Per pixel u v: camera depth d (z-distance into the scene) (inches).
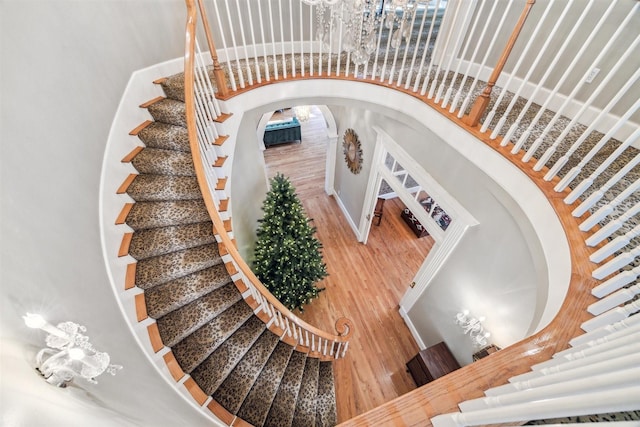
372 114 149.5
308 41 149.3
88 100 75.9
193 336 86.5
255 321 98.3
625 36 72.2
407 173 135.2
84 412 34.0
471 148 82.0
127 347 63.9
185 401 73.8
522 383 25.2
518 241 78.3
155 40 108.1
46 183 54.7
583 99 84.7
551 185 61.9
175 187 91.7
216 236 92.3
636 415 27.8
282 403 95.5
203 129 88.4
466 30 113.8
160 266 84.9
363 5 79.7
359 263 187.9
